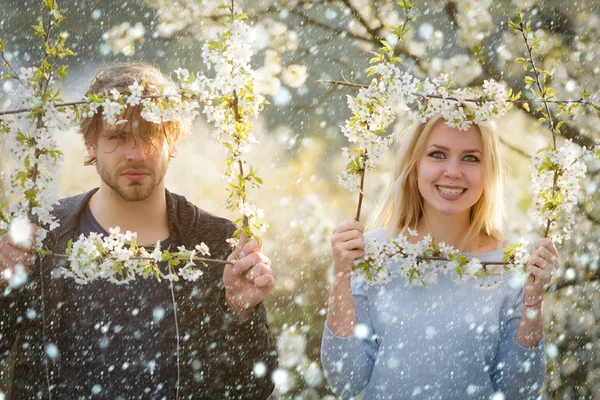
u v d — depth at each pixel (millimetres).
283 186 6719
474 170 2924
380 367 2957
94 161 2947
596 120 5133
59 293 2760
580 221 5098
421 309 2971
